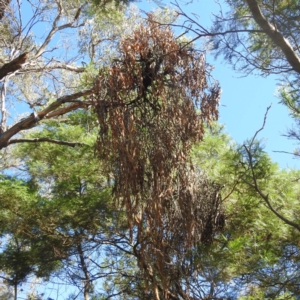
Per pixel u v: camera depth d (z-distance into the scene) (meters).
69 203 8.37
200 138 5.33
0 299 9.94
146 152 5.01
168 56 5.18
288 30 4.49
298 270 6.08
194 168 5.93
